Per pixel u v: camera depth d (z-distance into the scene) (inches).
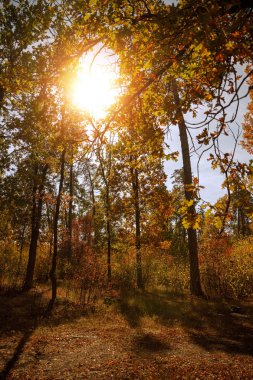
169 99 177.8
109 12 141.9
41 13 169.8
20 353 335.6
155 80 173.9
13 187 751.7
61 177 620.4
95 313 537.3
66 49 172.7
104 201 879.1
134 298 665.6
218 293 706.8
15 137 638.5
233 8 117.6
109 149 200.5
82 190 1142.3
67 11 163.6
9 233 900.6
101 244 1046.4
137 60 167.0
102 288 690.2
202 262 745.0
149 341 383.6
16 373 280.1
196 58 148.3
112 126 189.9
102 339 390.9
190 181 696.4
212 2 112.1
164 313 537.3
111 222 950.4
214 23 107.0
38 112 190.4
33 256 832.9
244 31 113.6
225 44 113.7
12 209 801.6
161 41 137.2
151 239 890.1
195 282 711.7
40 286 849.5
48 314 522.9
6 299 641.6
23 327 444.5
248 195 134.8
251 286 697.0
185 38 123.3
